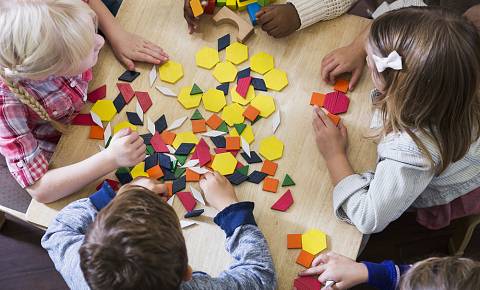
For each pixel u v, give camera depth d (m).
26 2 0.95
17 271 1.57
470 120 1.03
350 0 1.20
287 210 1.03
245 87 1.13
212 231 1.01
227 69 1.15
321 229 1.02
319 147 1.08
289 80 1.14
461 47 0.93
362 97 1.13
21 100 1.06
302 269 0.99
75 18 0.97
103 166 1.04
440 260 0.85
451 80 0.94
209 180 1.03
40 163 1.07
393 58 0.94
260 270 0.94
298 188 1.05
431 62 0.93
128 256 0.75
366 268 1.02
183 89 1.13
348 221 1.03
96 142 1.10
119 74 1.15
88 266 0.77
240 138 1.09
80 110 1.12
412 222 1.58
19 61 0.97
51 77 1.08
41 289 1.56
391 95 1.00
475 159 1.13
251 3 1.19
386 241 1.57
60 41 0.96
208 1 1.17
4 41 0.94
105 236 0.77
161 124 1.10
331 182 1.05
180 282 0.80
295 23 1.17
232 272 0.93
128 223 0.78
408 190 1.02
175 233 0.81
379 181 1.03
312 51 1.17
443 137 1.02
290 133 1.09
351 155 1.09
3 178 1.24
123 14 1.21
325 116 1.09
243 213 0.99
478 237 1.57
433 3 1.71
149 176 1.06
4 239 1.60
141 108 1.12
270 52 1.17
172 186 1.05
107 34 1.17
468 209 1.26
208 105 1.12
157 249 0.77
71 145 1.09
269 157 1.07
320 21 1.20
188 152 1.08
